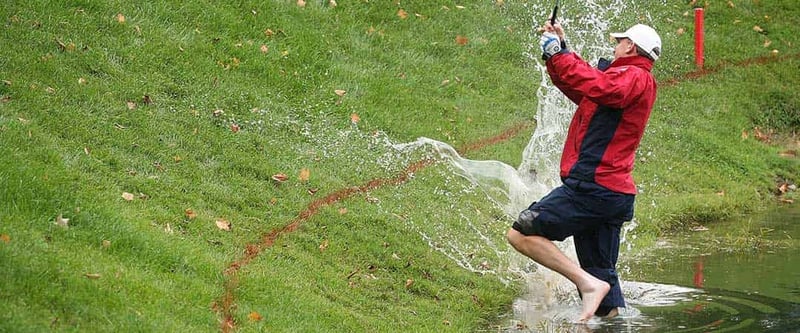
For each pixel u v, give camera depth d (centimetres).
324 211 2844
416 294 2544
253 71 3534
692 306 2469
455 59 4291
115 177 2581
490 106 4022
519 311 2502
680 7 5497
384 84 3850
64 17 3259
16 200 2144
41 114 2720
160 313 1908
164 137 2914
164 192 2619
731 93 4872
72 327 1747
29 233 2011
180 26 3569
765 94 4925
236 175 2883
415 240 2853
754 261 3016
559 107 3688
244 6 3881
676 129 4375
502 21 4697
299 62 3738
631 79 2198
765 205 3941
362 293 2456
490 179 3397
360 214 2895
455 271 2714
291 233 2664
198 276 2184
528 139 3812
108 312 1841
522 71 4366
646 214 3522
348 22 4209
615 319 2347
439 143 3541
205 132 3038
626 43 2292
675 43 5106
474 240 2952
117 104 2970
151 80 3184
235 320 2031
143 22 3466
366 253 2688
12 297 1753
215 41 3584
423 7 4612
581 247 2366
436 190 3222
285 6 4056
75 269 1931
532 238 2306
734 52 5228
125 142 2792
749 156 4353
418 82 4000
